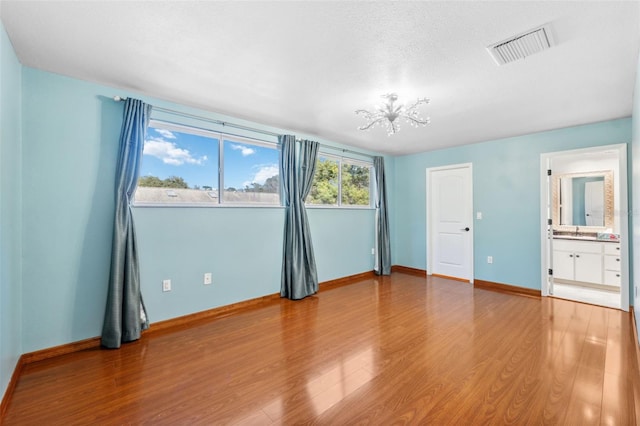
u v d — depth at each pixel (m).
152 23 1.70
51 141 2.32
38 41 1.89
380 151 5.28
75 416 1.65
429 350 2.41
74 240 2.43
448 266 5.08
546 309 3.41
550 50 1.94
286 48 1.95
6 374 1.78
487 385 1.92
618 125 3.40
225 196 3.41
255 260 3.63
